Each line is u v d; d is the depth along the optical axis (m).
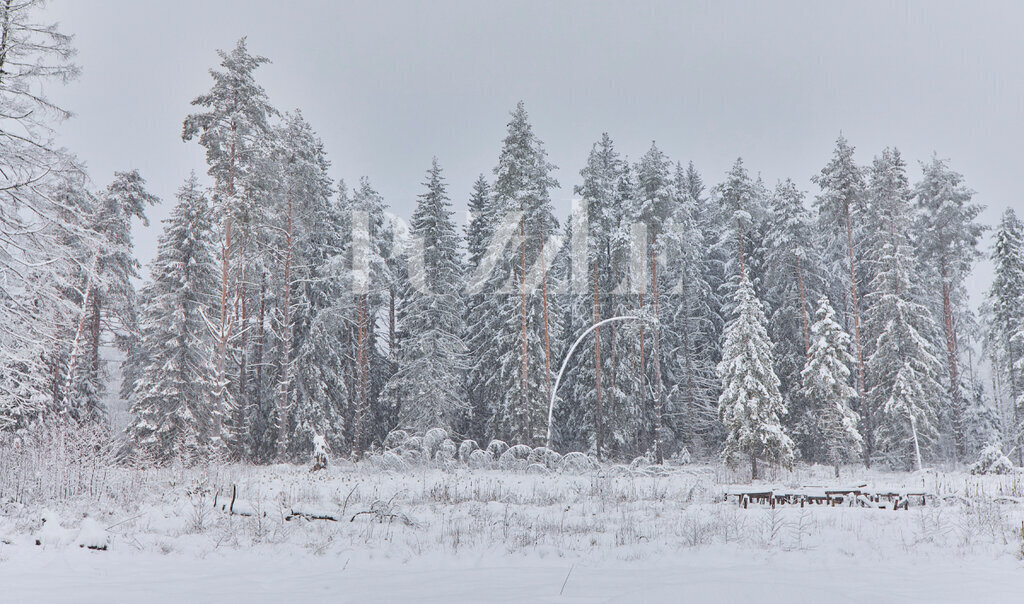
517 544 10.59
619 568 8.88
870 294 32.62
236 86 26.97
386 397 36.34
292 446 33.06
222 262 26.06
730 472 27.67
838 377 28.19
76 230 16.77
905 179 38.19
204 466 21.20
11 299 16.16
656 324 32.94
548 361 32.34
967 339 37.22
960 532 11.18
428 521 12.82
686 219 35.41
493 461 27.88
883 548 10.16
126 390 36.53
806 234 35.50
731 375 26.80
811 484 21.28
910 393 30.14
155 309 30.73
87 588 7.14
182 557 9.32
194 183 32.69
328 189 37.31
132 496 13.73
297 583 7.71
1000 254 35.22
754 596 6.31
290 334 34.06
